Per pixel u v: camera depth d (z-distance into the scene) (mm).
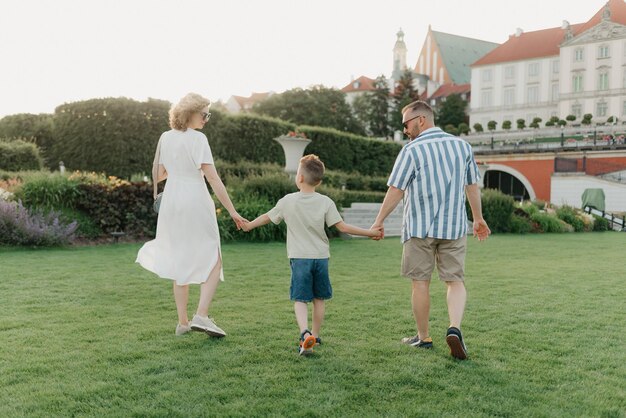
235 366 3131
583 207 26906
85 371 2994
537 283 6477
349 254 9328
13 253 8227
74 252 8484
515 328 4168
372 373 3049
